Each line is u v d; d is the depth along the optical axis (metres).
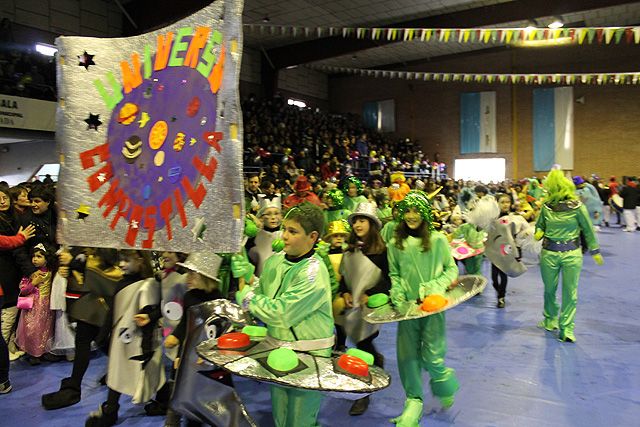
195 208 2.17
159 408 3.68
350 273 3.51
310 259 2.43
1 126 11.77
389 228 4.59
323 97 29.39
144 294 3.33
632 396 3.98
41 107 12.60
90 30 16.56
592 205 15.88
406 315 2.82
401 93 28.03
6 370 4.13
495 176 25.95
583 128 24.12
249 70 23.36
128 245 2.39
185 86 2.24
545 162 24.88
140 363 3.38
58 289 4.71
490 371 4.57
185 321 3.04
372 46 20.67
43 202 4.81
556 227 5.45
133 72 2.45
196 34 2.21
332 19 19.55
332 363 2.05
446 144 27.03
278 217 4.87
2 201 4.65
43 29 15.45
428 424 3.50
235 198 2.04
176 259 3.16
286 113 22.42
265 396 4.07
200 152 2.16
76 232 2.53
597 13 19.50
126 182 2.41
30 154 14.12
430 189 11.66
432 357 3.33
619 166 23.48
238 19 2.06
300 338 2.42
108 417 3.44
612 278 9.05
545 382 4.29
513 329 5.98
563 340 5.46
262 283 2.59
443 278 3.25
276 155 16.75
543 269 5.62
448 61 26.47
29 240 4.82
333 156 19.08
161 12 15.95
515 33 9.81
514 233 6.82
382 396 4.04
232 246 2.05
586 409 3.74
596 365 4.70
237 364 1.97
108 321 3.50
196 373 2.50
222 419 2.43
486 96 25.86
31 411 3.79
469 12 18.56
